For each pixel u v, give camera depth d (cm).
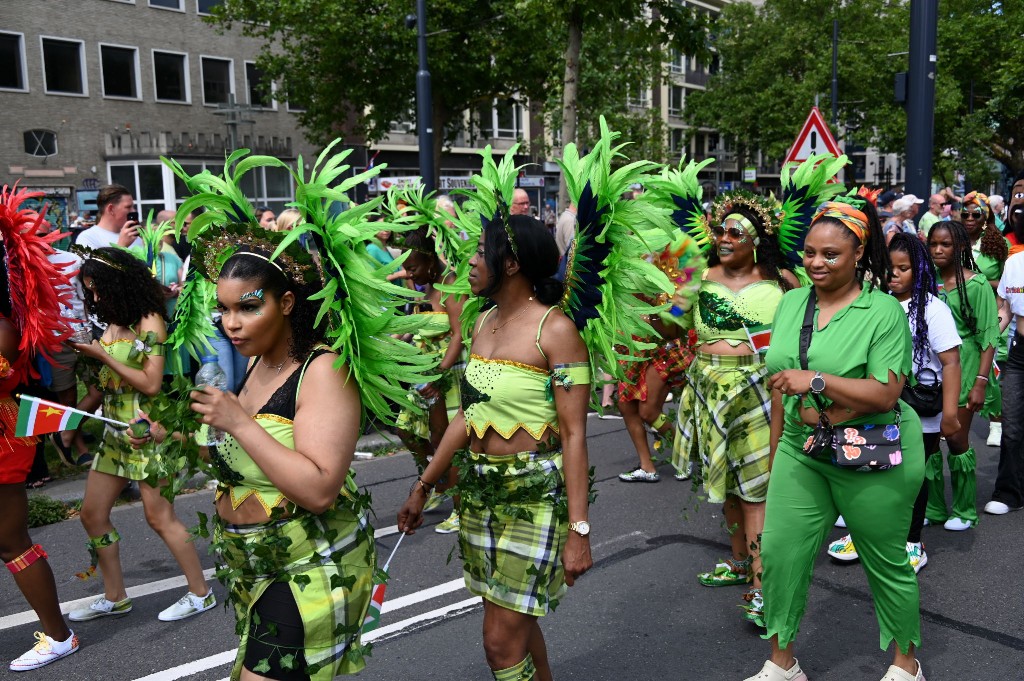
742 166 4834
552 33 2028
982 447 711
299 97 2206
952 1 3200
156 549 516
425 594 439
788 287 434
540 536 271
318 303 236
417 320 239
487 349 284
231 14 2145
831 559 481
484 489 275
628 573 464
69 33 2531
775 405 333
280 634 228
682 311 439
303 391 228
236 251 233
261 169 2842
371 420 254
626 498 596
